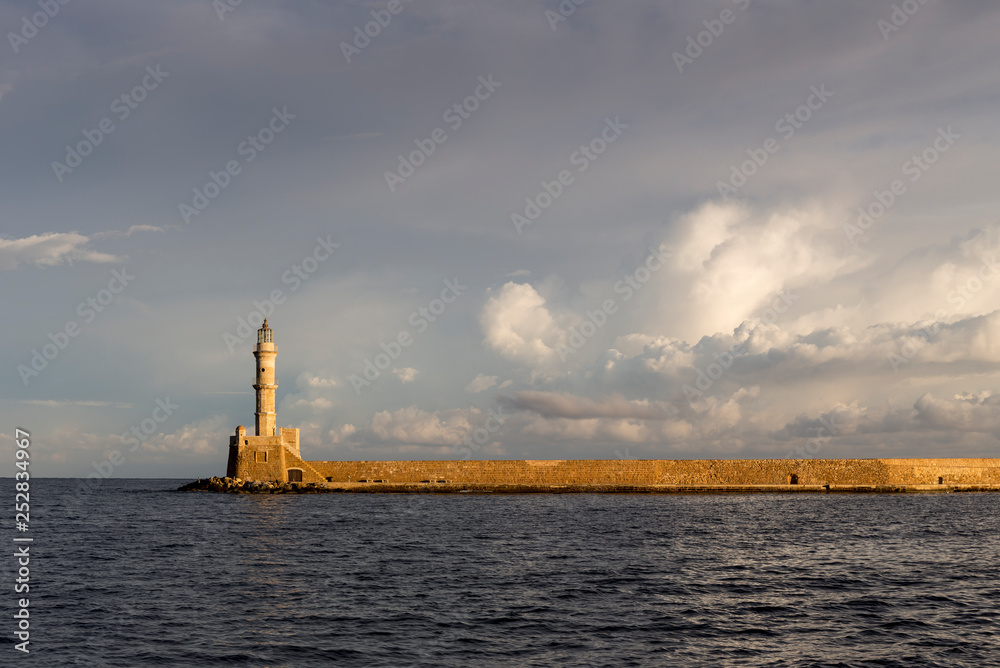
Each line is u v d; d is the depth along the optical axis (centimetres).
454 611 2995
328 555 4491
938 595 3325
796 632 2712
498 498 10094
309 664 2359
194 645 2552
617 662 2380
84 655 2453
